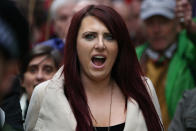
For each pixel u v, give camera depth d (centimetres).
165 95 614
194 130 475
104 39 412
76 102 404
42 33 800
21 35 172
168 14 659
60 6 740
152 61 654
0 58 169
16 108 429
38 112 421
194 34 634
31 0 788
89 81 427
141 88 432
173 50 655
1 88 171
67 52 425
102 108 418
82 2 698
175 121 492
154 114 421
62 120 392
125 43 428
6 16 169
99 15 412
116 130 403
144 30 778
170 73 623
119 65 435
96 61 414
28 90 568
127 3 898
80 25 418
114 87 438
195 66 627
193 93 498
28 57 566
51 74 572
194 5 820
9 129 236
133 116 405
